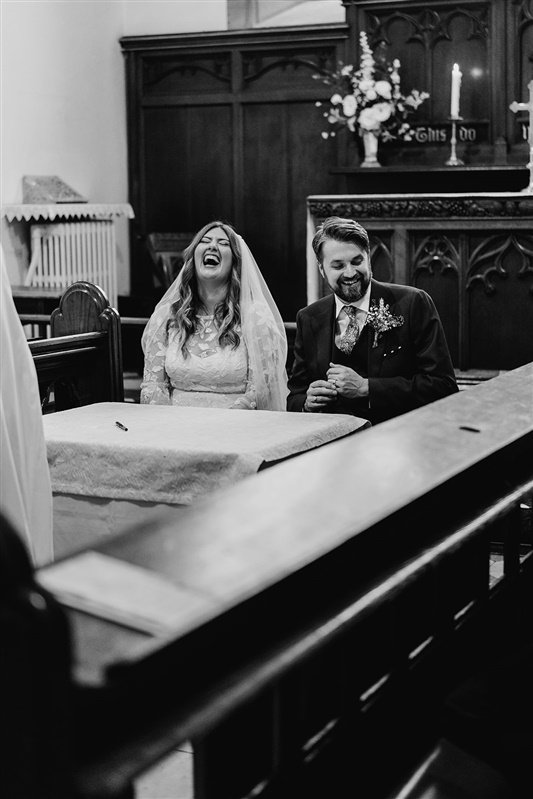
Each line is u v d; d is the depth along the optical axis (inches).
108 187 427.2
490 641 106.5
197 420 142.9
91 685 43.1
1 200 366.3
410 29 379.2
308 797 71.1
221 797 65.4
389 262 300.0
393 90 382.0
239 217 426.9
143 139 436.1
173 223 436.1
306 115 412.2
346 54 397.1
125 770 45.4
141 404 160.9
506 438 87.7
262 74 415.2
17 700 43.1
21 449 123.7
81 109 407.8
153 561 53.0
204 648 52.4
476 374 295.6
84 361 174.6
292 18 416.8
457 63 376.5
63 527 135.3
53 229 375.6
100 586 49.5
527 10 366.3
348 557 72.6
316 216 303.4
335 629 63.2
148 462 126.1
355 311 162.4
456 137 379.9
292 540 57.6
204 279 173.0
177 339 175.9
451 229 291.7
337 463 76.5
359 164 391.2
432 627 94.3
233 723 66.0
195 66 424.2
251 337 173.2
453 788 77.2
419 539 82.7
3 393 122.0
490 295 293.6
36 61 382.0
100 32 417.7
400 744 85.3
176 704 49.9
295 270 422.9
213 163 428.1
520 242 288.8
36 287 352.5
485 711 75.8
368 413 159.9
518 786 72.6
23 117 376.2
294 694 69.8
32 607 41.9
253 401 172.9
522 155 373.1
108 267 406.3
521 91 371.2
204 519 60.7
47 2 385.7
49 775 43.2
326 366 163.2
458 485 90.4
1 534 43.0
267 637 59.4
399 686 86.0
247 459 121.0
